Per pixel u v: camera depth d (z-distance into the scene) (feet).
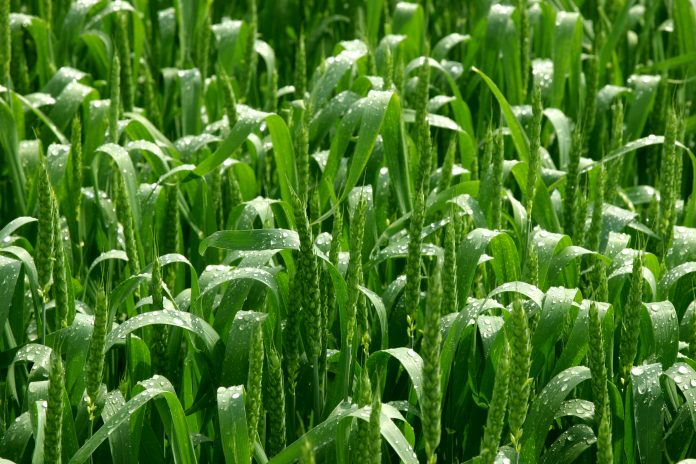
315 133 6.67
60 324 5.47
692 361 5.50
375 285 5.94
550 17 8.22
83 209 6.52
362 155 5.92
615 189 6.48
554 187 6.64
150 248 6.17
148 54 8.47
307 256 5.28
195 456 5.43
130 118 6.86
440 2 9.71
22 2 9.77
